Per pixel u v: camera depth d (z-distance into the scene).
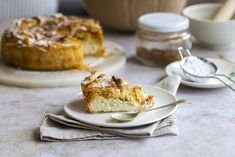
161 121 0.87
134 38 1.35
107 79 0.93
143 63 1.17
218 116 0.93
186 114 0.94
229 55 1.23
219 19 1.24
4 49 1.14
